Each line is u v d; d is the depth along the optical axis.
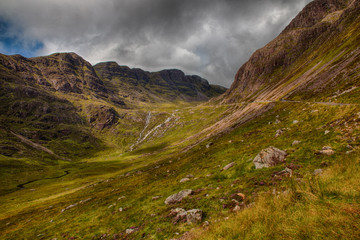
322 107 41.81
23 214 49.53
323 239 5.88
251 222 9.20
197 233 12.20
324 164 17.86
